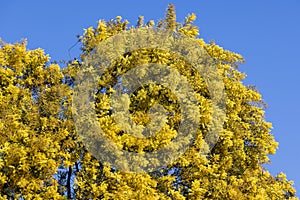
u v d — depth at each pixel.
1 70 21.42
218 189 21.39
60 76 22.20
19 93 21.16
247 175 22.86
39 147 19.70
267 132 24.22
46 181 20.00
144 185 19.70
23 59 22.05
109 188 20.06
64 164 20.23
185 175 21.42
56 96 21.17
